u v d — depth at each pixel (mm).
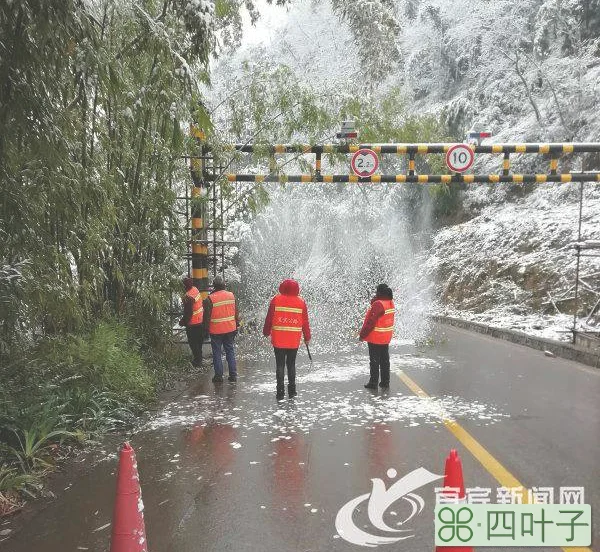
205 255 11367
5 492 4238
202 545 3541
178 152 8406
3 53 4434
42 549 3533
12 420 5055
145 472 4805
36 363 6238
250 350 11820
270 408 6859
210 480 4598
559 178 12352
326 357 10773
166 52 5324
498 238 20906
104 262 7941
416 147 12297
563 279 15922
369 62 19469
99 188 5969
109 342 7113
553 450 5184
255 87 11523
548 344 11516
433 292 22297
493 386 8023
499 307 17203
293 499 4203
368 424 6109
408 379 8539
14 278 5410
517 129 25750
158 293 8484
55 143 4832
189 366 9516
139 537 3094
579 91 23500
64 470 4852
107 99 6789
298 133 12789
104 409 6234
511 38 27109
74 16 4469
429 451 5199
